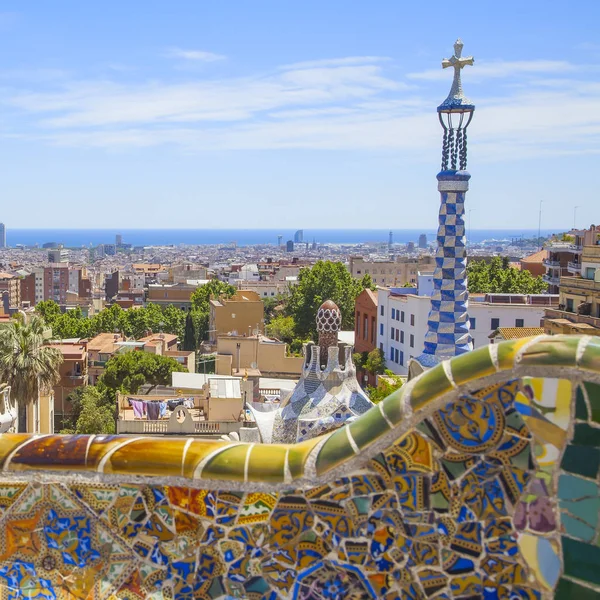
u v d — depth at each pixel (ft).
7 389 95.14
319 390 52.70
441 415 15.58
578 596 15.11
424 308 220.84
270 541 16.43
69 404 196.24
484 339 220.02
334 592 16.33
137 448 16.61
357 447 15.94
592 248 170.91
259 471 16.33
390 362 245.65
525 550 15.44
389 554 16.07
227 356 192.54
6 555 16.98
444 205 66.39
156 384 189.26
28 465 16.72
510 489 15.42
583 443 14.83
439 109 66.64
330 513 16.24
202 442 16.76
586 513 14.97
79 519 16.81
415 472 15.84
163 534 16.66
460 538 15.76
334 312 52.75
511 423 15.26
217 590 16.60
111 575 16.78
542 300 231.09
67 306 533.96
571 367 14.62
